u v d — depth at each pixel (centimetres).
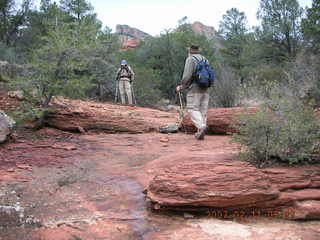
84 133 723
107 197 384
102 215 339
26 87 709
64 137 668
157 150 596
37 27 1945
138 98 1700
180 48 2488
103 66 1423
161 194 358
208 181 359
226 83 1229
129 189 409
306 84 1176
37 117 692
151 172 458
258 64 2602
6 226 306
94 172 468
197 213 360
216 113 764
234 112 746
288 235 310
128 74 1307
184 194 351
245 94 1170
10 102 760
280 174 398
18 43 1959
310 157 441
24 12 1975
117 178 446
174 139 704
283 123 439
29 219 322
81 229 309
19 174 436
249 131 451
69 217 330
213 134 769
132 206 366
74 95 774
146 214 349
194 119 676
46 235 296
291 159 420
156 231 314
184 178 366
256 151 450
